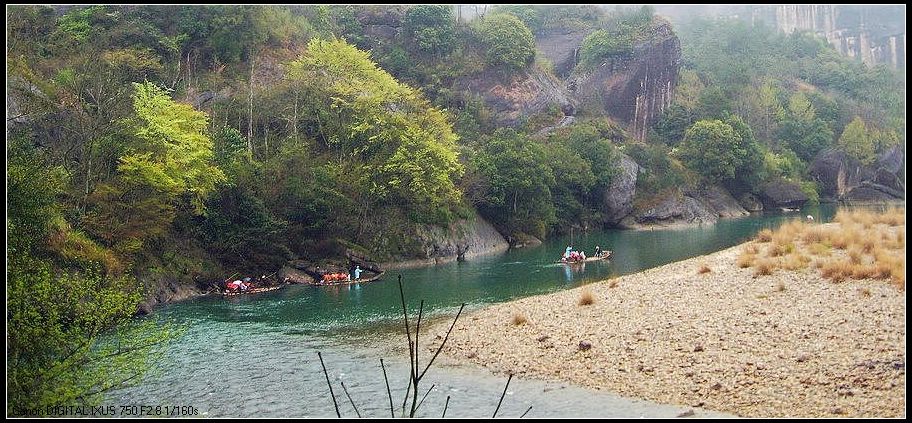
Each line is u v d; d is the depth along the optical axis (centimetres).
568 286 4100
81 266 3506
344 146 6000
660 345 2391
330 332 3045
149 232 4122
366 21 10494
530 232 7356
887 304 2520
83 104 4428
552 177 7538
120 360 1916
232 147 5238
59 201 3884
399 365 2445
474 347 2617
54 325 1708
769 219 9238
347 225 5506
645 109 12538
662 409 1862
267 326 3209
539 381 2175
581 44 13600
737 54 17762
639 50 12544
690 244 6406
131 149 4141
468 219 6569
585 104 11794
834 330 2319
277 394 2133
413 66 10025
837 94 16200
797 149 12644
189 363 2525
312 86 6347
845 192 12194
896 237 3528
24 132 3838
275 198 5166
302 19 8575
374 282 4634
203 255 4619
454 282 4491
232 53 7125
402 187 5759
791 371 2022
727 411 1808
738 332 2425
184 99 6188
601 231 8538
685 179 9838
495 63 10319
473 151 7512
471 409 1942
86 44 6019
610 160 8906
